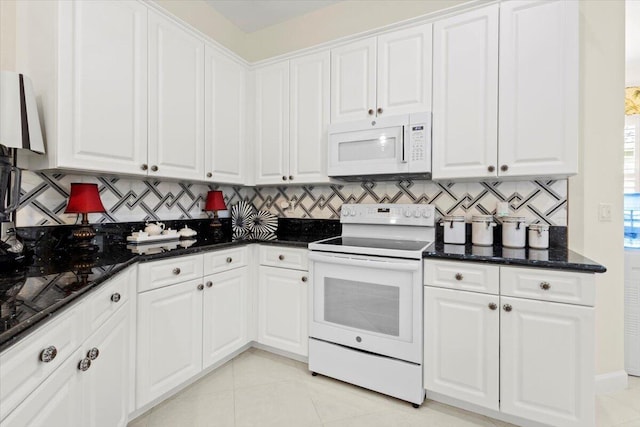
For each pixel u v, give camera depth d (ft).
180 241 6.77
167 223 7.28
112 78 5.12
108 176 6.07
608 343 5.94
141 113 5.59
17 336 2.14
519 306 4.71
